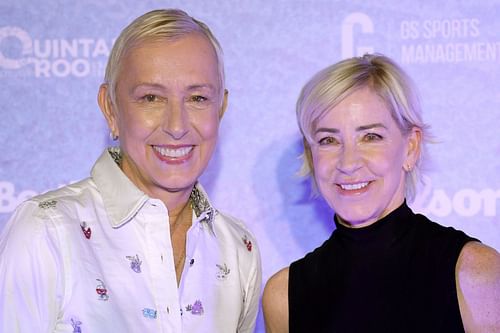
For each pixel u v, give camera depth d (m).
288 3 2.29
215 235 1.74
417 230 1.64
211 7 2.29
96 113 2.30
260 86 2.31
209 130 1.59
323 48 2.29
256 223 2.33
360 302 1.62
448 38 2.27
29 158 2.30
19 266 1.44
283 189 2.33
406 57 2.28
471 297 1.50
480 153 2.28
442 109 2.28
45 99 2.30
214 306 1.66
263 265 2.34
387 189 1.62
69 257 1.48
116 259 1.54
